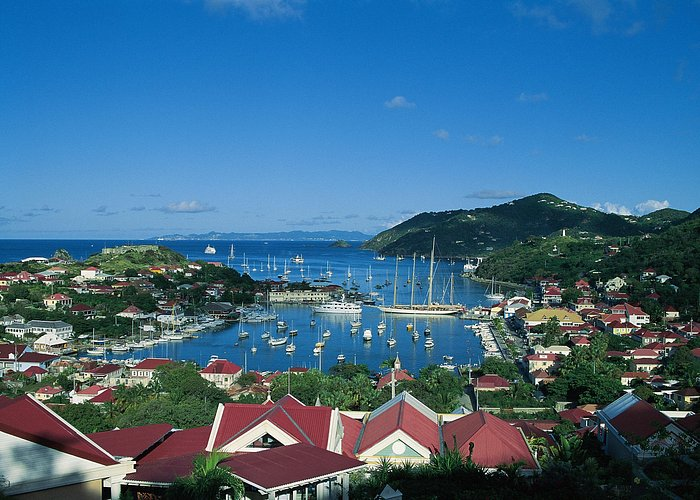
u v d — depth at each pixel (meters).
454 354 196.12
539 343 191.25
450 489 41.59
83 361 174.62
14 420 35.12
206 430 50.44
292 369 145.25
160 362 156.00
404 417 52.09
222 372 147.38
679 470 46.75
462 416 59.25
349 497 40.19
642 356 160.88
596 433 69.75
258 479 36.00
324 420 46.62
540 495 41.25
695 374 130.62
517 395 122.31
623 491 43.50
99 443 45.62
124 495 36.97
